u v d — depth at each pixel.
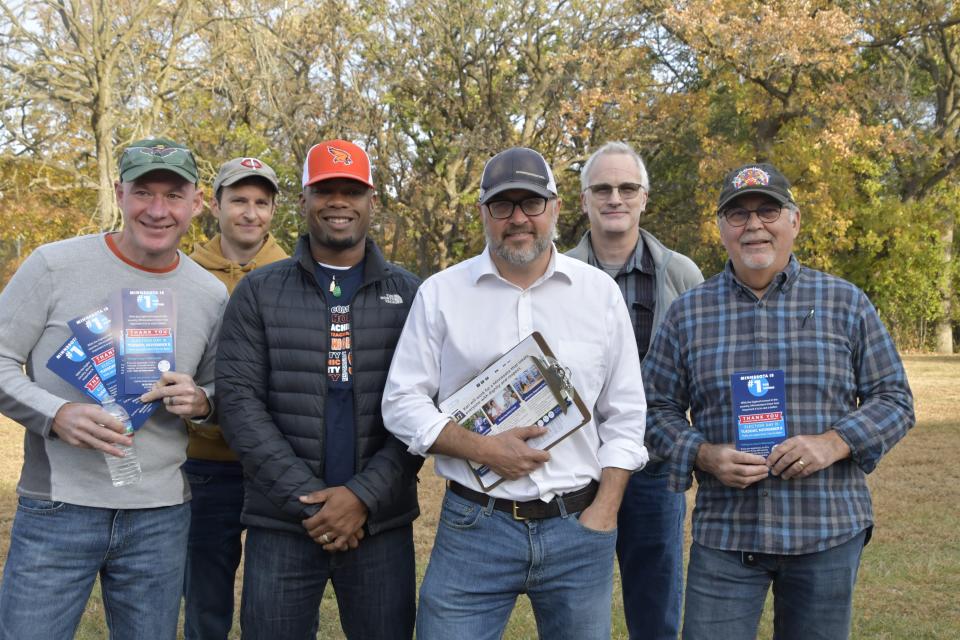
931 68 23.11
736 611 2.74
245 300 2.90
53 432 2.56
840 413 2.70
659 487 3.49
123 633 2.75
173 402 2.69
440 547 2.85
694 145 22.78
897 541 5.59
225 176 3.85
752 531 2.68
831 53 18.84
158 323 2.71
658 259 3.66
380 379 2.96
